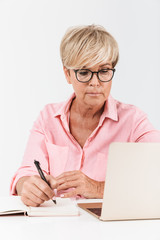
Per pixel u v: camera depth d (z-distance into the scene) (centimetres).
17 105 295
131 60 308
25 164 177
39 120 191
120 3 305
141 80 309
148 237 95
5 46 294
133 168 107
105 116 179
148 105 311
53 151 184
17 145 294
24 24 297
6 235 96
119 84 307
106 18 304
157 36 311
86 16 301
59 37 299
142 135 180
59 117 187
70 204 126
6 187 290
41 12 298
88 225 105
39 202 120
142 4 308
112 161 106
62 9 299
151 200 111
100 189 146
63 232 98
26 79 296
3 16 295
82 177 142
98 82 156
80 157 181
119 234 97
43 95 297
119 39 306
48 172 184
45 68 298
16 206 121
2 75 294
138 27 308
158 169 109
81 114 179
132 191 109
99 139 181
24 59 296
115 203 109
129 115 184
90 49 153
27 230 100
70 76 167
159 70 312
